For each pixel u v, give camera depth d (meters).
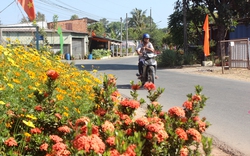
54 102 4.23
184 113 3.73
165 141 3.32
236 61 20.56
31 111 4.18
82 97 6.08
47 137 3.57
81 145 2.56
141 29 91.94
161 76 17.66
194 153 3.53
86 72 9.09
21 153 3.40
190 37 31.36
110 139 2.87
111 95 4.08
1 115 3.90
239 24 29.38
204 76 17.59
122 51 74.06
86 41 51.66
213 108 8.57
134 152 2.83
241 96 10.46
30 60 7.30
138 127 3.43
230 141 5.83
